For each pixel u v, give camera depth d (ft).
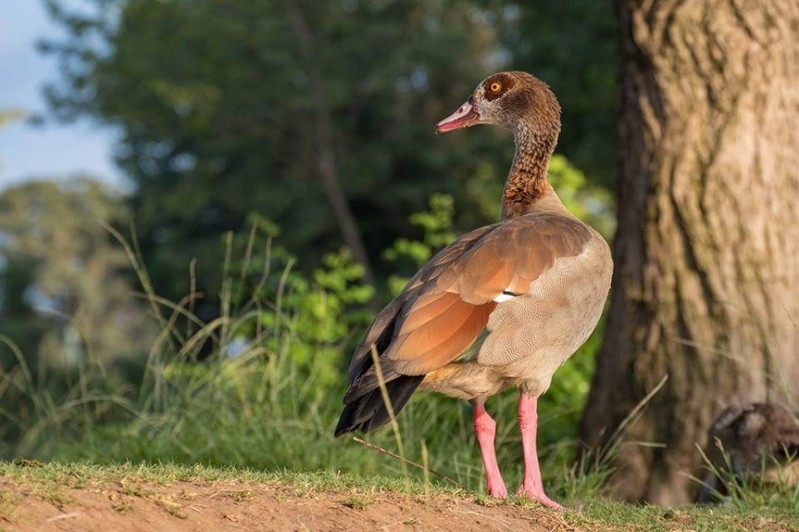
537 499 30.42
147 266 162.61
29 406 55.42
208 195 155.02
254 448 41.57
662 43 45.52
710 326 44.91
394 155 152.87
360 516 25.85
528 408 31.22
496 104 37.93
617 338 46.83
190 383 45.52
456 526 26.32
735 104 44.83
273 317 54.19
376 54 155.94
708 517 31.12
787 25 44.93
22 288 216.33
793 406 43.78
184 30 151.12
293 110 154.92
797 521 31.73
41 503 23.77
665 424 45.16
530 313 29.99
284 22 154.10
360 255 147.54
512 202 37.27
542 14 110.42
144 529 23.61
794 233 45.01
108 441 45.55
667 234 45.55
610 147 108.06
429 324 28.96
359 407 28.53
